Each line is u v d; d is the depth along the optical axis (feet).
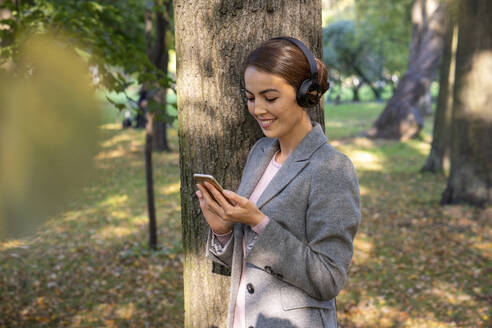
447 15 35.04
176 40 5.56
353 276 18.94
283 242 3.91
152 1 14.93
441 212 26.89
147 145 20.92
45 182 1.99
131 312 15.65
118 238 23.12
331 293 3.96
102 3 15.34
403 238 23.22
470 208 26.61
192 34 5.31
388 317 15.38
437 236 23.12
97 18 13.05
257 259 4.00
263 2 5.11
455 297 16.63
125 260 20.30
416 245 22.11
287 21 5.17
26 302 15.70
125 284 17.92
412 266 19.72
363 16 90.38
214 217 4.46
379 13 82.69
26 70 2.77
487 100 26.13
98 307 15.92
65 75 2.14
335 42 127.34
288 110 3.97
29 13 11.17
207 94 5.36
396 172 40.60
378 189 34.32
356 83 163.84
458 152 27.58
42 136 1.99
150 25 20.67
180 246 22.04
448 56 38.14
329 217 3.91
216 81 5.32
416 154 49.47
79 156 2.06
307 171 4.11
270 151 4.68
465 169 27.27
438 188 33.78
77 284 17.57
